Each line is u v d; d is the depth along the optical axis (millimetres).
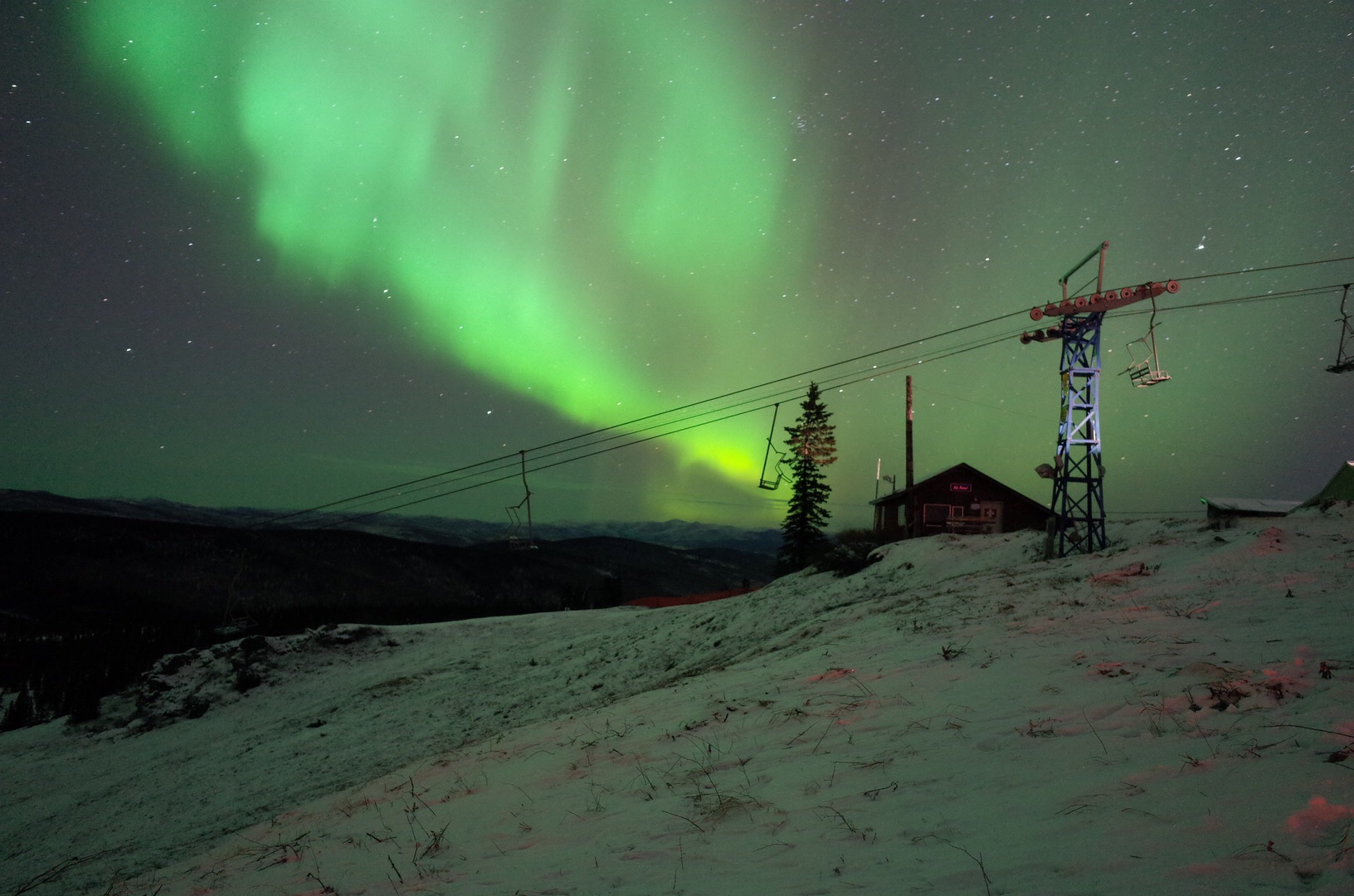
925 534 45406
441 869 6422
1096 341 26844
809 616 25797
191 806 22953
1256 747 5250
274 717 33500
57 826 24016
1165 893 3486
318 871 7359
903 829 5074
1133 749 5730
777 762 7395
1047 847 4293
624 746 9672
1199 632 9461
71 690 40906
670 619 33156
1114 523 27359
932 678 9602
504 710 25812
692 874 5066
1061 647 9938
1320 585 11414
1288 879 3393
